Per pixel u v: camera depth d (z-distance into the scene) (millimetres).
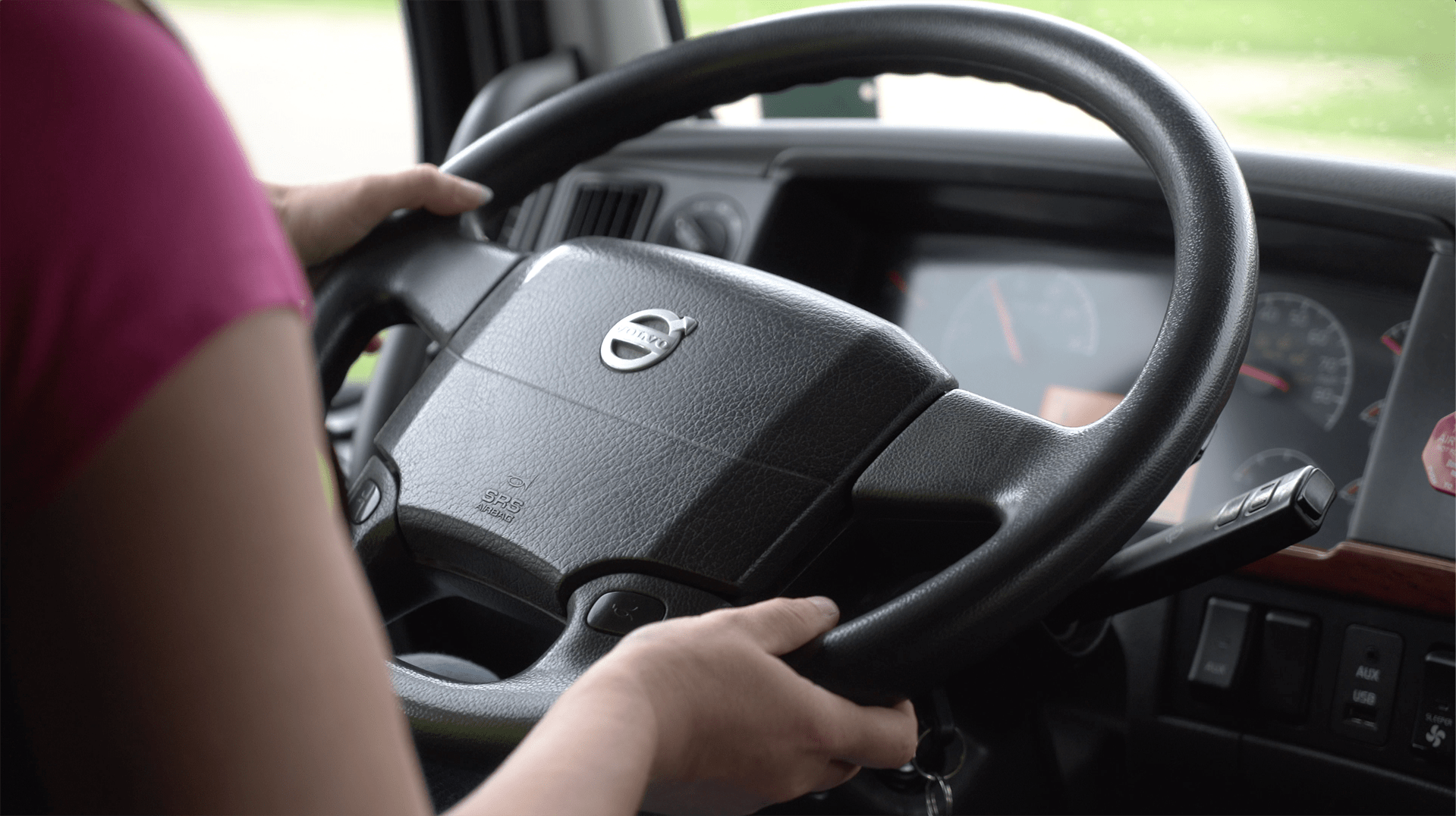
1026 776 801
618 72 843
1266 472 941
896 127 1144
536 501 638
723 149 1220
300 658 258
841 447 615
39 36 247
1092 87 676
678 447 632
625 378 664
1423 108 1045
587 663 585
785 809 745
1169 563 598
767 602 477
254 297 256
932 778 652
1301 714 850
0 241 241
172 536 248
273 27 1665
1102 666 834
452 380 712
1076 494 527
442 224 806
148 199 248
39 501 249
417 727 521
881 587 640
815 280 1201
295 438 265
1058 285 1107
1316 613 846
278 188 811
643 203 1245
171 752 257
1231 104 1060
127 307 243
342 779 264
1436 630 810
